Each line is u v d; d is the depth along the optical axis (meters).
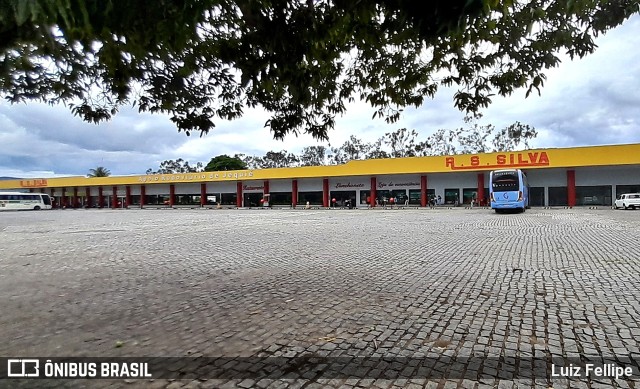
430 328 4.00
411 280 6.21
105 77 3.65
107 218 28.03
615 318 4.20
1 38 1.90
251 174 46.59
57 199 62.44
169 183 52.81
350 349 3.49
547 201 34.47
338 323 4.20
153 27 2.04
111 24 1.85
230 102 4.28
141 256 9.28
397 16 2.16
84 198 61.19
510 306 4.71
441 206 38.06
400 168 38.41
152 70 3.73
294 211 35.91
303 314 4.53
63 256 9.51
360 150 63.78
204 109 4.27
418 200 40.50
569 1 2.46
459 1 1.79
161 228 17.72
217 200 51.78
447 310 4.60
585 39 2.94
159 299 5.30
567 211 27.08
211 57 3.49
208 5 2.02
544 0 2.74
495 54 3.35
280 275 6.78
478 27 2.95
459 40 3.13
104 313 4.69
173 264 8.09
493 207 25.70
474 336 3.76
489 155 34.47
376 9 2.39
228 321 4.32
